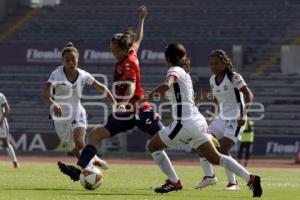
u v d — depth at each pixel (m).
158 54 122.25
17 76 128.12
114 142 109.00
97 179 35.25
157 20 136.12
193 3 138.50
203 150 32.97
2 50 127.69
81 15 140.38
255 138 106.44
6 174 53.06
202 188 40.41
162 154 34.53
